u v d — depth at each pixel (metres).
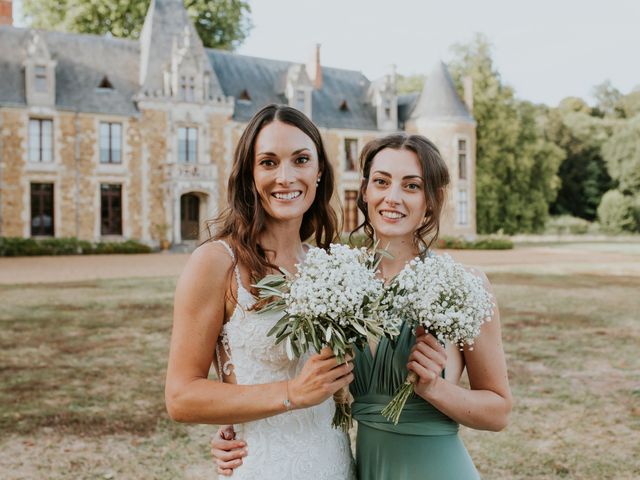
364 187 2.45
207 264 2.00
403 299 1.88
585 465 4.42
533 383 6.37
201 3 34.44
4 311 10.61
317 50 35.03
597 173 53.59
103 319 9.88
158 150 29.23
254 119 2.11
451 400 1.99
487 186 42.25
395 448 2.10
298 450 2.04
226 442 2.07
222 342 2.08
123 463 4.43
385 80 35.09
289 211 2.09
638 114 54.16
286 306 1.87
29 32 28.34
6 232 26.52
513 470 4.35
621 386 6.27
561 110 61.03
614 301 12.17
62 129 27.48
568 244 38.06
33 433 4.96
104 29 34.44
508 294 13.26
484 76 42.56
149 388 6.16
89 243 26.95
